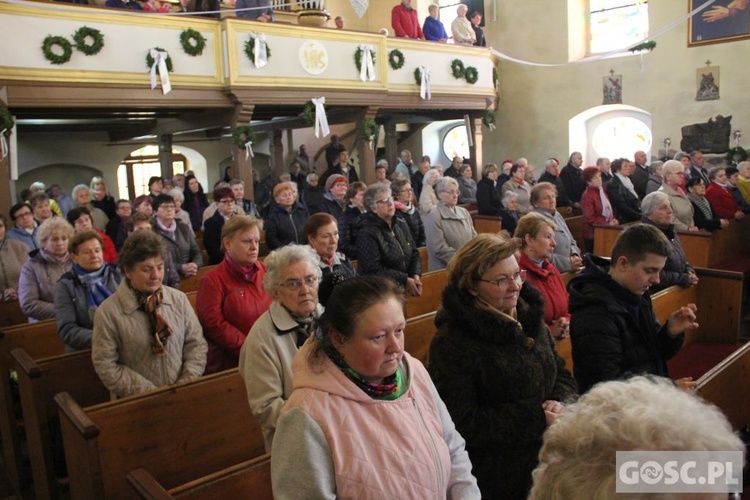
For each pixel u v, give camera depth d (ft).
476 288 7.22
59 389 11.30
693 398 3.26
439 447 5.52
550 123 45.55
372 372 5.35
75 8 25.12
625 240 8.36
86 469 8.46
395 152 48.06
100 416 8.82
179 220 18.34
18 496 12.84
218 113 31.53
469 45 40.11
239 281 10.77
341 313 5.32
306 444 5.05
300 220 19.71
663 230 14.24
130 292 9.94
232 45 29.14
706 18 38.06
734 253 24.21
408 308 15.56
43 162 43.50
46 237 14.26
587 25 43.98
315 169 47.57
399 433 5.29
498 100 47.11
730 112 37.83
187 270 17.15
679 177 20.68
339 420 5.17
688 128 39.37
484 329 6.96
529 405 7.00
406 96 36.63
